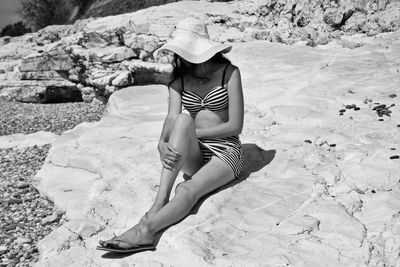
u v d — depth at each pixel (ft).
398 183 15.98
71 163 22.13
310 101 23.16
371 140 18.52
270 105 23.67
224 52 15.80
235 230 14.03
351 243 13.24
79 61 53.72
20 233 19.72
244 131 21.38
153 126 23.62
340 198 15.43
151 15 47.55
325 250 12.96
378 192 15.71
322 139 19.21
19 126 46.70
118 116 26.17
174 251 13.47
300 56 32.19
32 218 21.02
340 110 21.52
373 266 12.73
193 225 14.30
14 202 23.07
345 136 19.12
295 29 41.47
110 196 17.35
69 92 63.31
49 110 54.44
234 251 13.19
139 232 13.65
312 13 41.32
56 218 20.10
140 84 46.98
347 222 14.06
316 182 16.30
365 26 38.70
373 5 39.17
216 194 15.80
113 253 14.06
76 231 15.76
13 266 17.22
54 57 62.80
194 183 14.90
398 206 14.74
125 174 19.16
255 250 13.14
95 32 50.98
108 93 48.88
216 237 13.83
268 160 18.10
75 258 14.33
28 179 27.07
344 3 39.99
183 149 14.44
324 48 36.52
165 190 14.35
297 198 15.39
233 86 15.46
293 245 13.20
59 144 24.12
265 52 34.06
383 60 28.66
